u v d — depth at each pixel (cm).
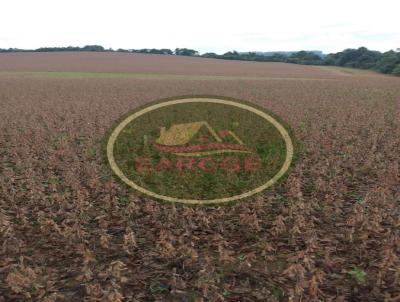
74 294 539
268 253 647
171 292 539
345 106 2255
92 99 2572
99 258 631
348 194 909
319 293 530
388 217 742
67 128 1598
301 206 771
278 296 532
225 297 532
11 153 1225
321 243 672
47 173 1003
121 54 10188
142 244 677
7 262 613
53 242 679
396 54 8831
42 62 7988
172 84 3962
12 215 790
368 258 621
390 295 527
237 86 3781
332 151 1223
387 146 1259
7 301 523
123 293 541
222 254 606
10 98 2700
